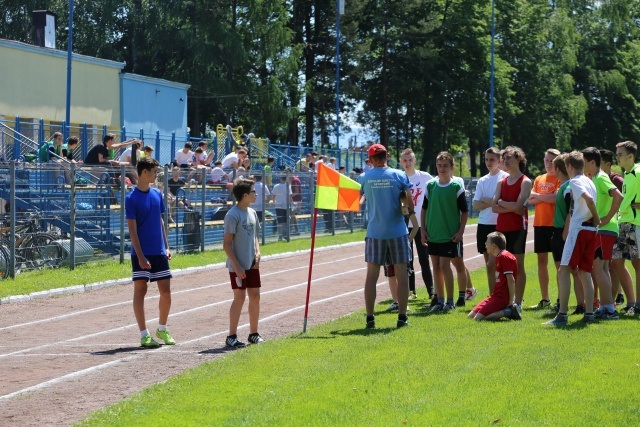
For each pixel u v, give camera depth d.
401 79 66.56
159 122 41.97
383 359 9.30
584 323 11.15
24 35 60.66
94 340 12.37
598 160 11.76
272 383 8.45
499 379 8.11
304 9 68.25
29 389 8.94
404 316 11.74
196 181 25.06
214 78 59.56
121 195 22.08
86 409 8.08
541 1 76.19
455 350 9.57
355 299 16.06
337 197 12.01
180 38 59.03
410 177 14.68
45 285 17.95
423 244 14.66
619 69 82.31
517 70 72.25
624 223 12.10
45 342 12.33
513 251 12.49
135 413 7.55
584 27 83.19
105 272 20.09
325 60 68.19
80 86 36.88
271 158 33.19
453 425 6.73
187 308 15.52
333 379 8.46
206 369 9.34
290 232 30.27
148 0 61.66
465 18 67.12
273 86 61.03
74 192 20.80
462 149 79.75
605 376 8.12
